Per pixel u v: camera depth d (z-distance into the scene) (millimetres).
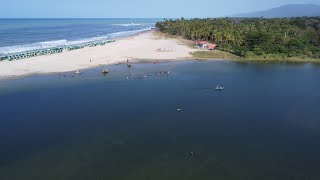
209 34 167375
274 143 51781
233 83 88875
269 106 69500
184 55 132250
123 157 47125
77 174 42812
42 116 62906
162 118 61781
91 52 131750
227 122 60125
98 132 55562
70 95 76000
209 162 45688
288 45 140625
